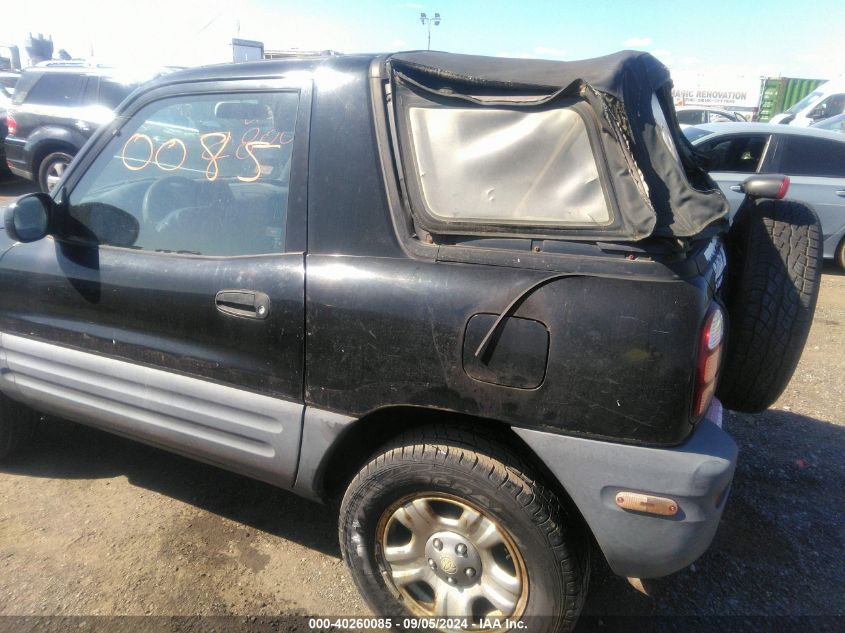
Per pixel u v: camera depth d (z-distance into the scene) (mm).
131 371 2477
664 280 1777
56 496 2988
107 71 9148
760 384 2508
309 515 2922
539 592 1950
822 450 3533
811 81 22438
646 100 1988
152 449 3422
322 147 2166
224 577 2527
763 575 2613
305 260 2135
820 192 7141
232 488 3098
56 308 2621
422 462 1990
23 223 2506
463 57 2291
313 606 2408
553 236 1887
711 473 1780
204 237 2371
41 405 2854
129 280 2422
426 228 2004
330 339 2066
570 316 1795
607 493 1836
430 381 1950
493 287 1875
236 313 2205
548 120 1928
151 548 2662
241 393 2256
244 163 2334
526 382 1847
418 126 2062
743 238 2613
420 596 2195
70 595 2393
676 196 1844
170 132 2506
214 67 2482
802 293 2422
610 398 1780
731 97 22922
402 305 1963
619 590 2523
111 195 2594
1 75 12789
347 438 2180
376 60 2174
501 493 1908
